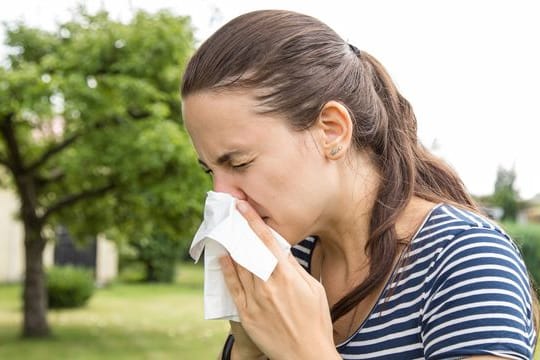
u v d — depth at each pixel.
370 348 1.26
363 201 1.31
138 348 9.40
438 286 1.17
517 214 21.91
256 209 1.27
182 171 8.63
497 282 1.10
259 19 1.26
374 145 1.33
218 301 1.33
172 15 8.62
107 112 8.05
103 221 10.05
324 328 1.24
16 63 8.87
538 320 1.34
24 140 9.50
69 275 13.93
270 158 1.21
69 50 8.21
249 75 1.20
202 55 1.24
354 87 1.31
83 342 9.70
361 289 1.27
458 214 1.24
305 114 1.22
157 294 17.36
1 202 17.75
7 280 17.92
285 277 1.25
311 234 1.34
